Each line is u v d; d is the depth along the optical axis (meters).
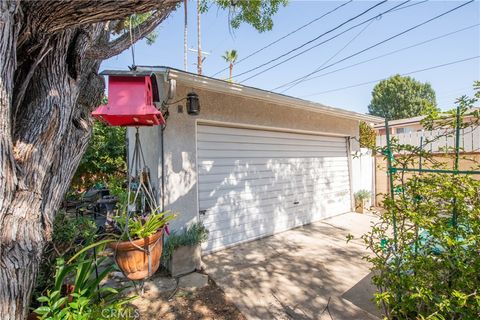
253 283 3.32
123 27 3.22
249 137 4.98
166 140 3.67
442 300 1.53
